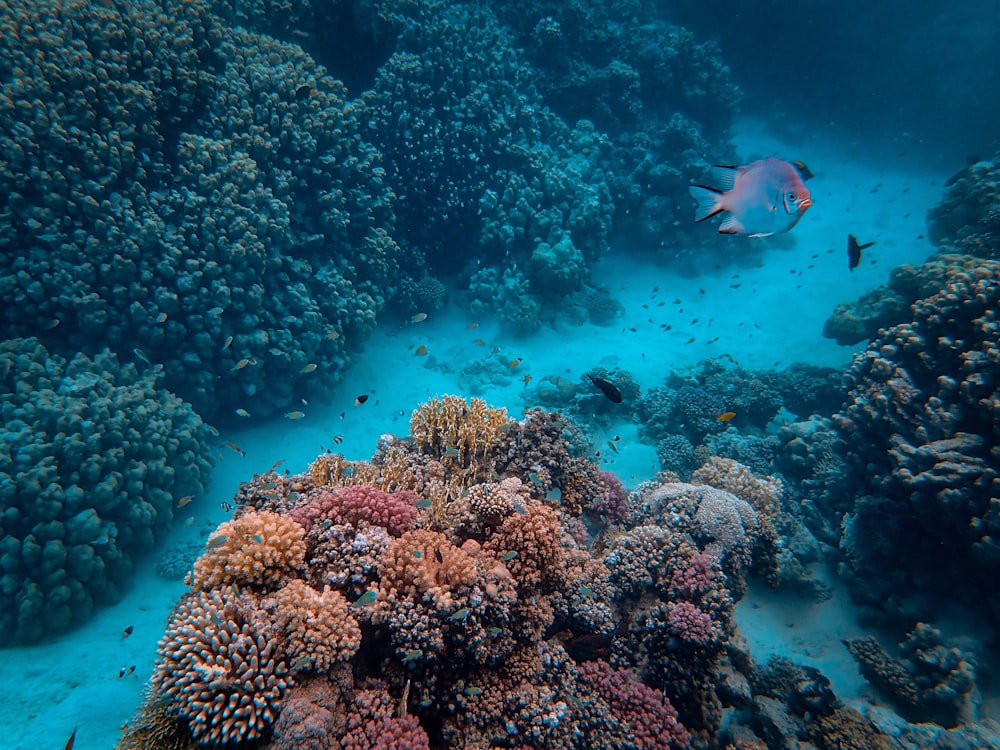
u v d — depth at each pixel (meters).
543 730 4.15
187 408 11.47
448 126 16.83
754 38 34.75
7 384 9.74
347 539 4.55
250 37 14.07
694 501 7.39
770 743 6.40
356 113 15.02
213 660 3.54
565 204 18.64
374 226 15.51
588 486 6.98
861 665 8.21
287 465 12.81
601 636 5.21
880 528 8.76
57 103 10.34
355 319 14.26
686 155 22.17
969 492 7.40
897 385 8.92
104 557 9.28
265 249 12.43
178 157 11.86
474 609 4.17
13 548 8.41
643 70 23.52
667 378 16.39
